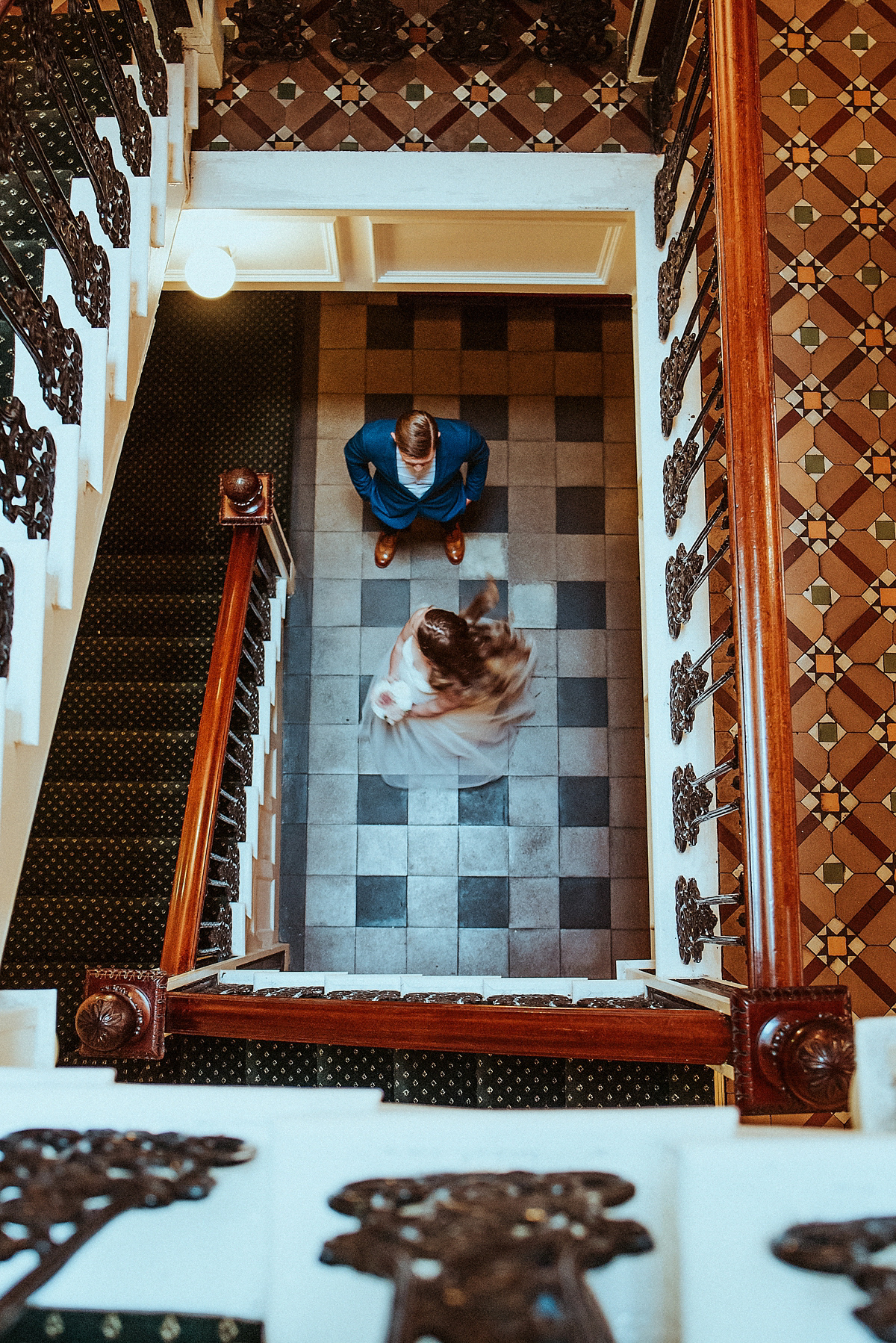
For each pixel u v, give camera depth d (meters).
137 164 3.12
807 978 3.73
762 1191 1.01
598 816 5.82
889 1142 1.04
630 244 4.51
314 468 6.22
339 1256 0.96
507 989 3.28
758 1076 1.98
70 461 2.47
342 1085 2.64
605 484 6.22
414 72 4.06
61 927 3.41
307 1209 1.06
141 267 3.14
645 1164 1.09
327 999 2.35
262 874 5.00
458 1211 0.97
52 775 4.09
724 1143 1.03
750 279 2.38
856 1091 1.40
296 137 4.01
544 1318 0.82
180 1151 1.15
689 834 3.14
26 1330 1.14
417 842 5.79
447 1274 0.88
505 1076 2.59
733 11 2.51
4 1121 1.20
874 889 3.80
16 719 2.25
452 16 4.06
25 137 2.25
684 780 3.23
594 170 3.98
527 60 4.08
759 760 2.12
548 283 5.05
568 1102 2.58
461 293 6.33
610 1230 0.98
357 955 5.67
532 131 4.02
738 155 2.45
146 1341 1.13
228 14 4.07
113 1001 2.26
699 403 3.63
